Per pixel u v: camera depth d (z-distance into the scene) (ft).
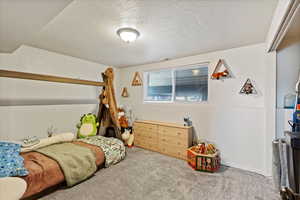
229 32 6.90
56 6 4.14
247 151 8.36
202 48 9.09
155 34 7.20
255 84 8.16
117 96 14.97
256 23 6.06
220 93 9.32
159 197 5.99
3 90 7.97
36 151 7.58
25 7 4.11
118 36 7.48
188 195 6.13
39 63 9.32
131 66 14.26
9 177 5.03
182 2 4.77
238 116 8.67
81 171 6.97
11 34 5.76
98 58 11.56
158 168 8.52
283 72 7.09
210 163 8.00
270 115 7.38
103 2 4.79
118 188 6.58
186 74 11.29
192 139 10.35
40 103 9.37
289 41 6.94
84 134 10.64
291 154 4.67
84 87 11.89
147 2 4.79
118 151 9.37
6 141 7.25
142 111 13.43
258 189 6.53
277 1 4.69
